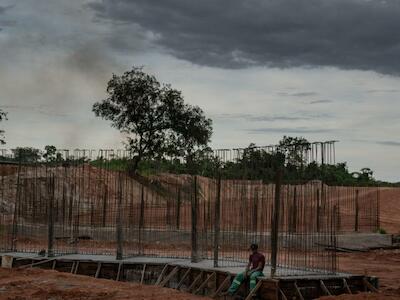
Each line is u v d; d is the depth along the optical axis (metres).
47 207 30.94
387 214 47.75
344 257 32.03
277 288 16.36
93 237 31.55
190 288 19.64
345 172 65.19
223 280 18.72
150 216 30.03
